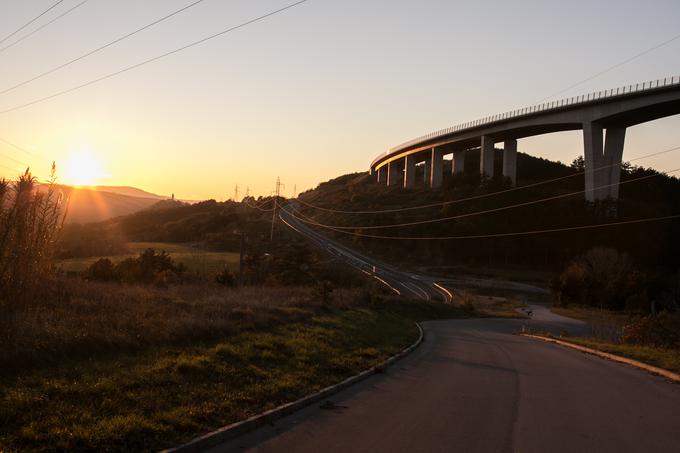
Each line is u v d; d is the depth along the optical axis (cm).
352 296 3834
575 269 7300
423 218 11694
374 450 666
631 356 1733
